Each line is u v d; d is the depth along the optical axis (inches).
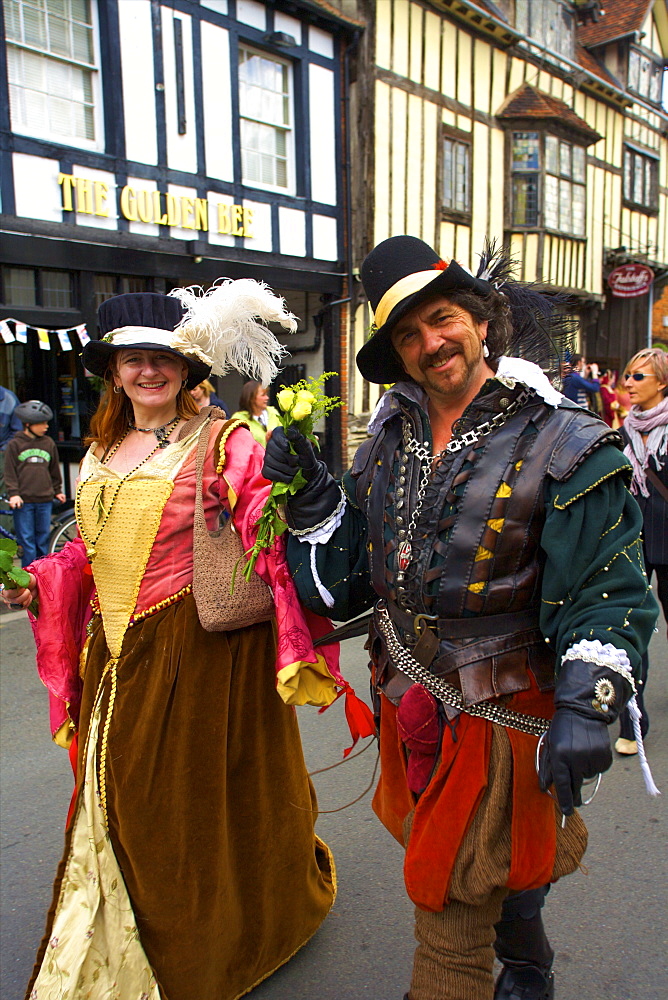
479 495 57.8
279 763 81.4
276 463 66.7
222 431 77.8
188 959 74.7
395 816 68.4
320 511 67.6
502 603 57.7
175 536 76.0
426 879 59.1
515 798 57.8
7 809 125.5
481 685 57.6
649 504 136.0
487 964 59.1
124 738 73.4
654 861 107.6
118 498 76.9
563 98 561.0
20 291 295.7
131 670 74.6
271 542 71.5
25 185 287.6
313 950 91.0
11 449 258.8
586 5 584.4
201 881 74.3
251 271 371.6
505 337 64.2
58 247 298.0
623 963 88.2
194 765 73.4
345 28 397.1
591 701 51.5
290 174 391.2
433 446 62.9
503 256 67.9
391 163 423.8
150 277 334.0
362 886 103.4
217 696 74.7
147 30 316.8
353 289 418.9
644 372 135.0
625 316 689.0
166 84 326.0
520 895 64.3
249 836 79.6
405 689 63.0
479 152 487.8
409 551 61.2
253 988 84.7
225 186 353.7
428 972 58.6
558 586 55.3
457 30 458.6
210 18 338.3
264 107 373.7
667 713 157.8
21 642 209.6
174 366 78.3
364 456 69.0
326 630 76.6
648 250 669.3
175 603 75.7
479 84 482.0
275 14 366.6
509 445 58.0
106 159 309.3
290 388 67.2
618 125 622.2
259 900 81.4
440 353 58.7
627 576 55.0
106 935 74.1
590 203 594.2
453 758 59.4
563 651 54.9
